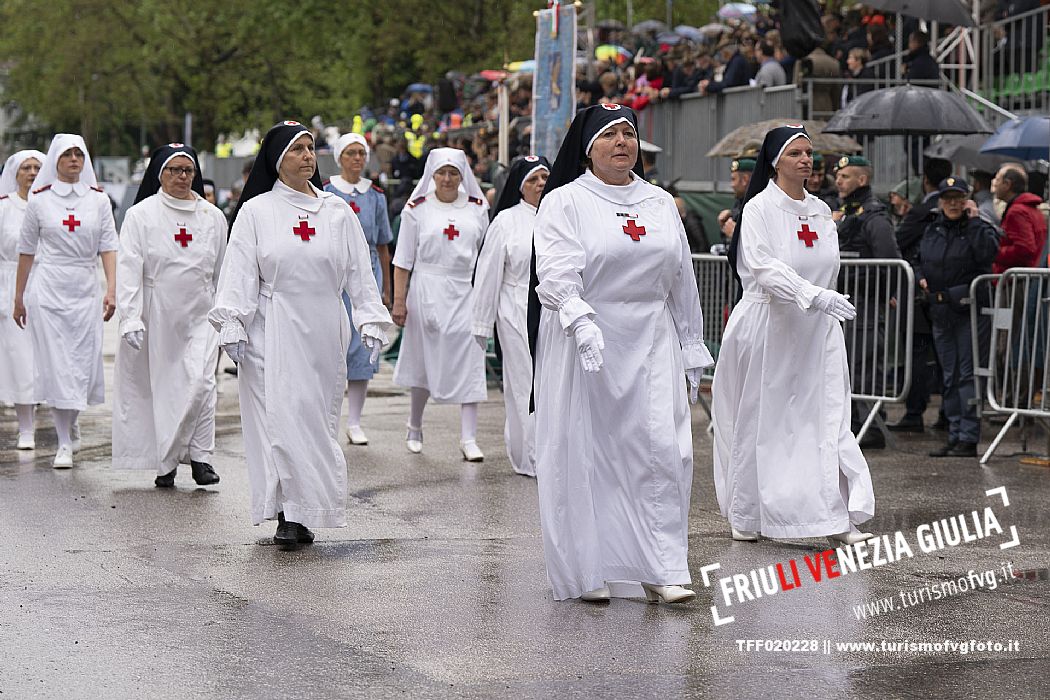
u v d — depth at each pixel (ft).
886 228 49.67
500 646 26.37
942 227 49.32
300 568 32.42
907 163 62.08
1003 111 77.00
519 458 45.27
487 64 164.45
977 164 65.98
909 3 65.31
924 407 55.42
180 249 42.68
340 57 191.01
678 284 30.35
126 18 239.50
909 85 60.64
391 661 25.39
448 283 49.14
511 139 99.55
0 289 50.19
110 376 70.33
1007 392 48.34
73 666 24.99
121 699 23.26
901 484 43.47
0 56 263.49
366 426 55.98
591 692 23.73
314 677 24.43
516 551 34.37
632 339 29.63
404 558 33.55
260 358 34.81
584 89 87.92
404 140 114.52
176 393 42.60
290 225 34.63
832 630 27.61
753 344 35.09
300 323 34.55
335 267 34.96
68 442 46.75
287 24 183.83
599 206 29.58
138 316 42.24
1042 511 39.42
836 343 34.94
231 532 36.37
